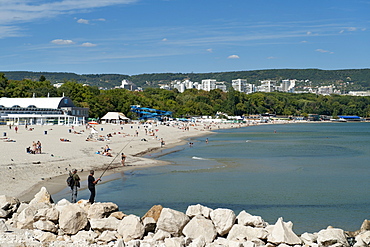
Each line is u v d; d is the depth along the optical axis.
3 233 18.42
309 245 19.44
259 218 20.53
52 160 49.22
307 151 80.38
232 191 37.31
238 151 79.31
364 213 30.12
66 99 158.75
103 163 52.56
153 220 20.02
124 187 38.59
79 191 36.00
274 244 19.06
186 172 48.91
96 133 84.19
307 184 41.56
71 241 18.09
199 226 19.52
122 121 176.25
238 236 19.44
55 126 121.94
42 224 19.20
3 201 22.20
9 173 39.47
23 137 77.38
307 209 31.19
